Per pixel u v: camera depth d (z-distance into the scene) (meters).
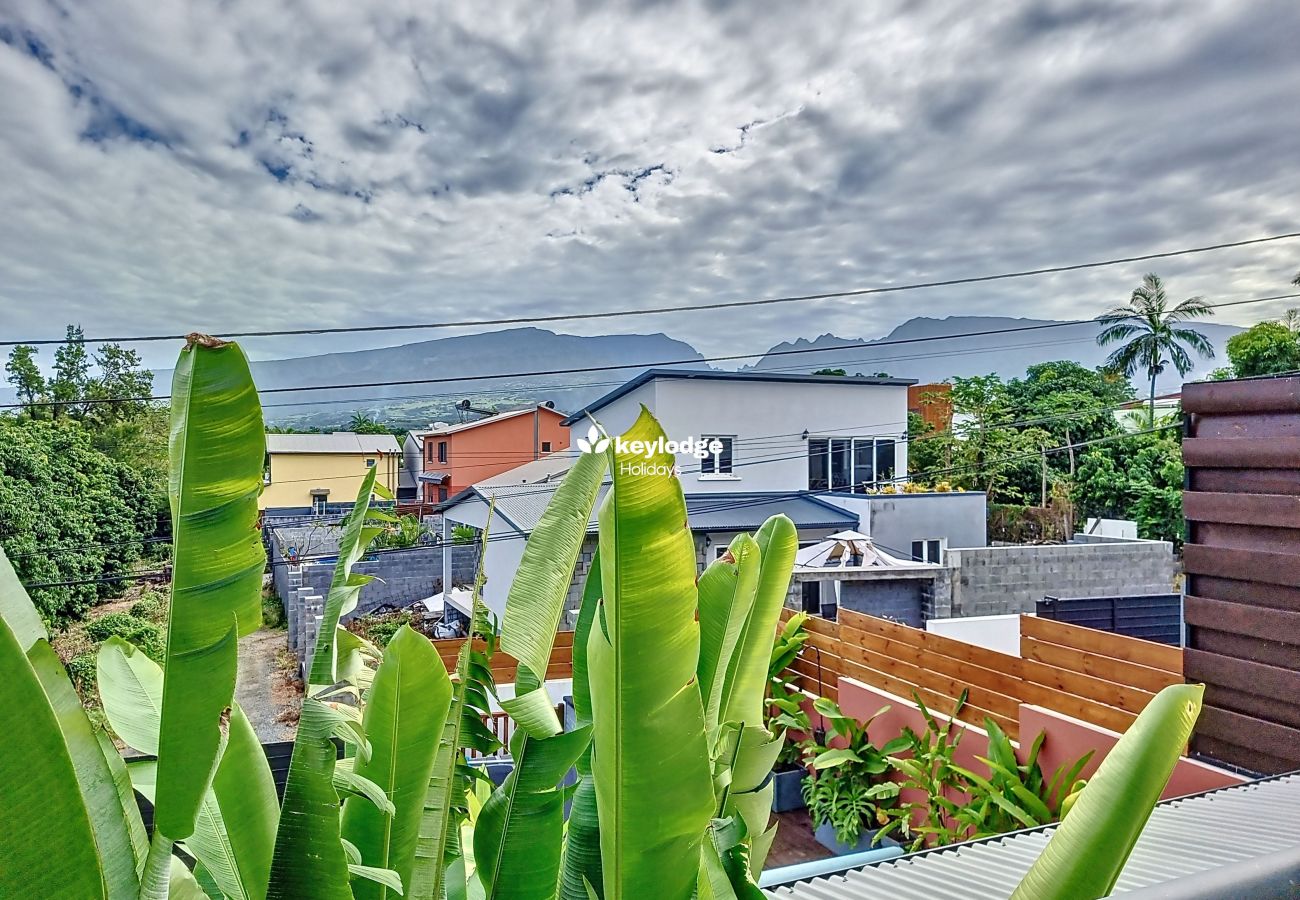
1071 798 2.03
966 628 7.23
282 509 33.16
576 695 1.44
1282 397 2.75
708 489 15.68
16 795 0.64
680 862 0.93
